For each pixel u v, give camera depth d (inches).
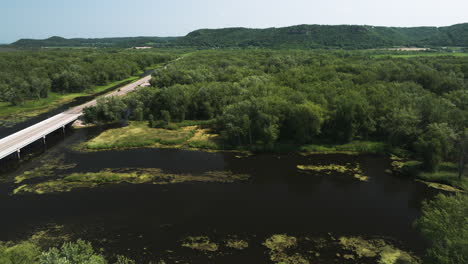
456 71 4832.7
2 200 2182.6
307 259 1620.3
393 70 4832.7
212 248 1700.3
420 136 2768.2
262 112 3240.7
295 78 4680.1
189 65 6899.6
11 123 4121.6
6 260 1251.8
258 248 1704.0
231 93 4362.7
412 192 2338.8
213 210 2086.6
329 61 6112.2
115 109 3998.5
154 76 6023.6
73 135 3612.2
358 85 4119.1
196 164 2842.0
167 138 3469.5
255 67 6456.7
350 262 1598.2
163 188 2388.0
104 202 2171.5
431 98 3253.0
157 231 1852.9
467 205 1450.5
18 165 2787.9
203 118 4244.6
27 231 1839.3
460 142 2448.3
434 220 1489.9
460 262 1246.9
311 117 3154.5
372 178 2571.4
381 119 3270.2
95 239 1775.3
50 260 1178.0
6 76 5866.1
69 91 6181.1
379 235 1825.8
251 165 2829.7
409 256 1642.5
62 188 2364.7
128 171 2677.2
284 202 2199.8
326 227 1904.5
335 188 2410.2
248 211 2080.5
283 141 3324.3
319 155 3051.2
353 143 3235.7
